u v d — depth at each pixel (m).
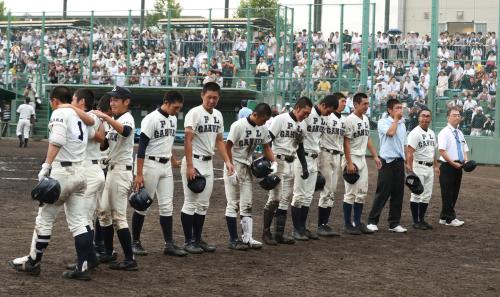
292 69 32.78
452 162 13.60
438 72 30.16
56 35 39.78
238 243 10.74
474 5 35.28
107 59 37.44
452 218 13.82
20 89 39.47
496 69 29.34
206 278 8.80
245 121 10.57
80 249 8.38
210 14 35.22
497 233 13.04
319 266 9.75
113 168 9.11
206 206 10.38
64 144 8.12
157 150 9.77
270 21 34.44
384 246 11.44
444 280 9.15
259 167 10.52
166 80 35.78
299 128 11.21
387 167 12.71
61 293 7.79
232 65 34.72
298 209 11.67
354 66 32.16
